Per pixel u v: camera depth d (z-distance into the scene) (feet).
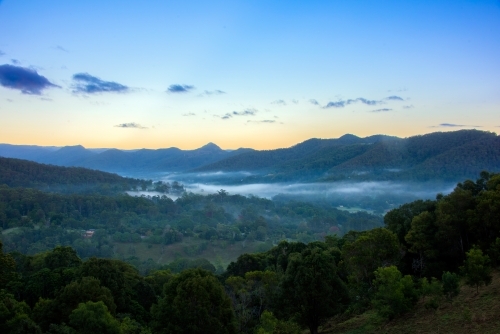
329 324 100.27
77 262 146.41
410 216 140.05
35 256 165.99
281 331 69.41
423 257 118.32
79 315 68.18
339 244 163.53
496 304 72.38
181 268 279.90
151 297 126.62
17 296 107.86
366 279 105.50
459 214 114.62
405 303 79.41
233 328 77.56
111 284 109.81
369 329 83.20
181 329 72.43
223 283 148.56
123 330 79.30
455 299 82.23
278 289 99.35
